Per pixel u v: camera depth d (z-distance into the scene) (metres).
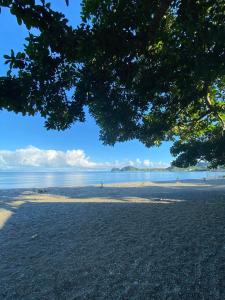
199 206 15.91
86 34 5.37
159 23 5.80
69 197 25.44
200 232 9.84
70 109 6.35
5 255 8.34
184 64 6.53
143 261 7.33
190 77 6.85
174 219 12.30
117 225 11.63
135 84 6.72
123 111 7.27
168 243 8.77
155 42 6.30
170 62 6.54
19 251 8.69
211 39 5.87
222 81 12.54
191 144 14.21
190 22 5.79
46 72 5.68
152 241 9.09
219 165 14.48
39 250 8.72
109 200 21.69
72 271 6.89
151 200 20.75
